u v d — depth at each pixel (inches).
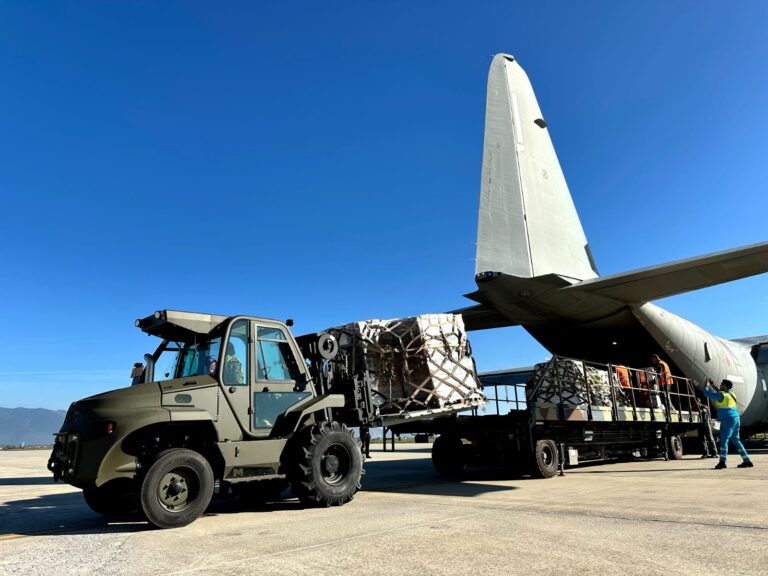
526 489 323.0
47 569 154.0
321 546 174.4
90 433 220.2
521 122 550.6
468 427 405.4
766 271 422.3
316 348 304.2
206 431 248.4
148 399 228.4
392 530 198.4
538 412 379.6
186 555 167.6
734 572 134.1
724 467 431.8
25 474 561.9
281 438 263.7
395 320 335.6
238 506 284.8
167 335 279.3
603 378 459.2
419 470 503.8
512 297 500.1
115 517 262.7
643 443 526.6
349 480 275.1
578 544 168.4
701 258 409.1
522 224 515.2
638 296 492.7
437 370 324.5
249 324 269.3
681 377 600.1
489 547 166.9
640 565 142.4
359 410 305.1
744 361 738.2
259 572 144.4
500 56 556.7
